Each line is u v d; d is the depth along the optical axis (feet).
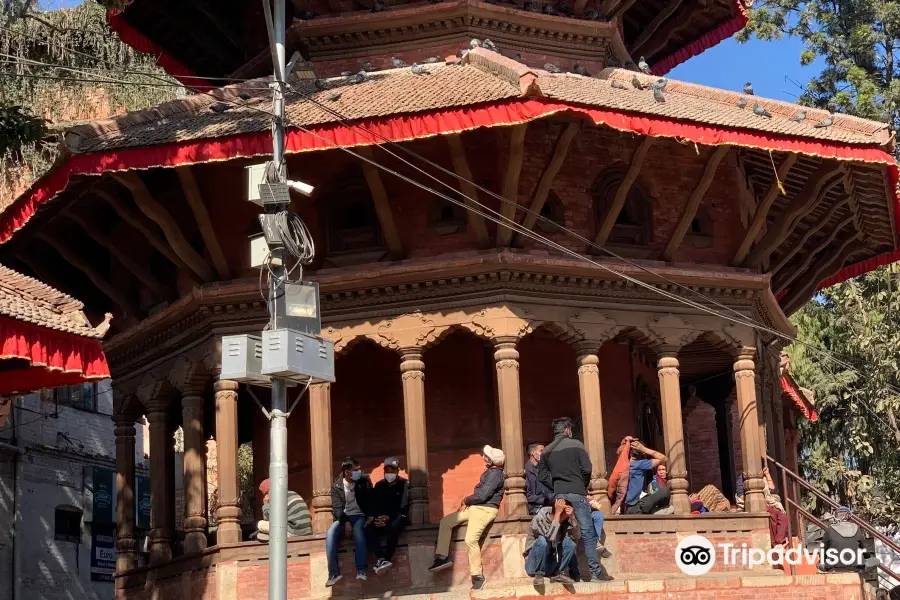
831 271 94.17
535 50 84.89
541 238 72.69
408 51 83.76
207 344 77.10
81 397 123.24
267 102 76.59
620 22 95.50
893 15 139.23
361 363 80.12
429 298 74.18
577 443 67.82
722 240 80.64
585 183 77.46
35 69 107.65
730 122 72.13
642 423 85.40
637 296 76.59
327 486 73.61
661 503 75.25
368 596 70.49
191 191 74.02
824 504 136.15
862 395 133.08
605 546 71.26
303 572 71.67
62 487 118.11
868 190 82.89
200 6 92.48
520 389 79.25
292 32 84.58
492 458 69.46
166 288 82.12
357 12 83.71
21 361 63.57
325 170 77.25
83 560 119.75
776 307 84.53
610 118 68.85
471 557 68.54
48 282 89.20
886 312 129.08
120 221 84.53
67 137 71.10
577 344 74.84
